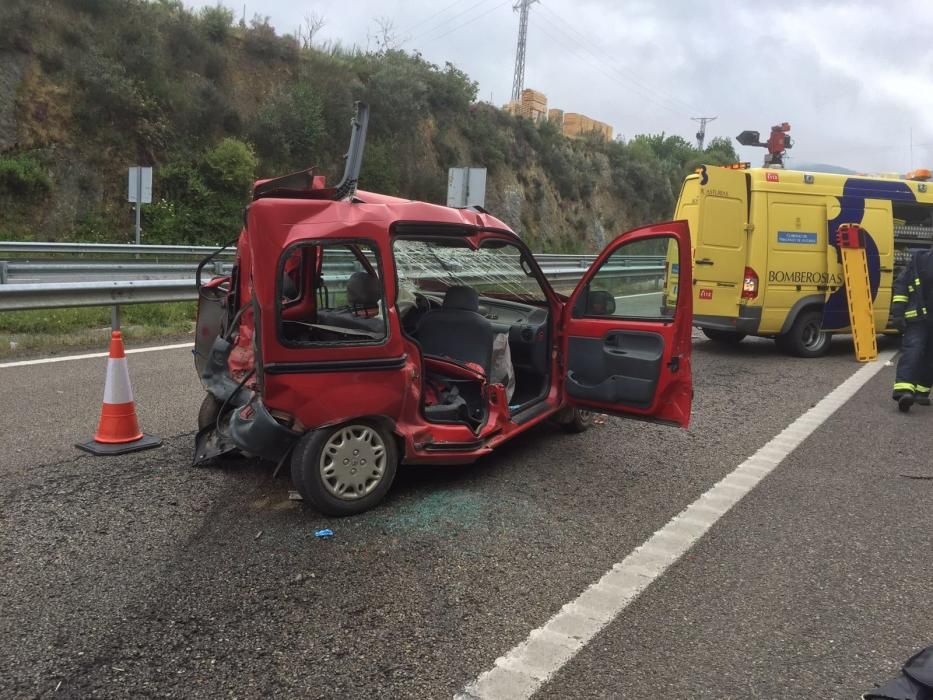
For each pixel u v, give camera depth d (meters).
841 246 9.60
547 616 3.18
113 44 20.27
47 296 7.96
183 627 3.01
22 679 2.66
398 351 4.20
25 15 18.86
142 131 19.92
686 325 4.84
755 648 2.97
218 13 23.56
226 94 22.83
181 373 7.52
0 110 18.06
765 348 10.60
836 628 3.13
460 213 4.77
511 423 5.05
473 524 4.10
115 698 2.57
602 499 4.54
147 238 19.36
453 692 2.65
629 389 5.09
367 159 24.58
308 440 3.99
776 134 10.64
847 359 9.79
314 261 5.16
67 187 18.62
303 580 3.42
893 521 4.29
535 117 37.88
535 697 2.63
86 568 3.47
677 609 3.26
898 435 6.11
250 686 2.65
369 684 2.68
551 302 5.47
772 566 3.69
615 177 37.88
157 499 4.30
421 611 3.19
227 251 15.75
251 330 4.69
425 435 4.45
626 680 2.74
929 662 2.42
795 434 6.08
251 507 4.23
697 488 4.77
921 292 6.76
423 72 28.61
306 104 23.52
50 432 5.45
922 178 11.08
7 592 3.24
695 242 9.38
